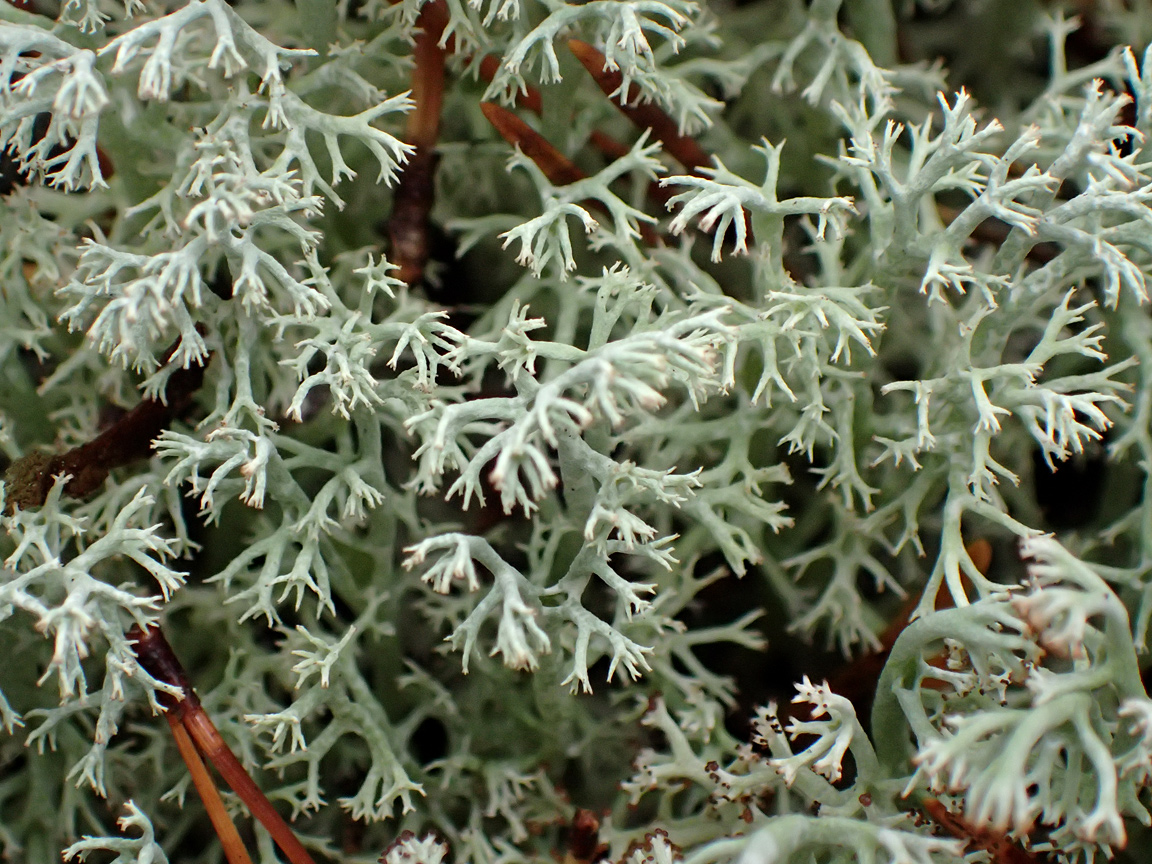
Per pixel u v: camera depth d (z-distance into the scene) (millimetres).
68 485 128
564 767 130
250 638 130
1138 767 118
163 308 119
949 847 118
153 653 126
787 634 133
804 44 133
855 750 122
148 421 129
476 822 128
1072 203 121
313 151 130
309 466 127
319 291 128
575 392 129
